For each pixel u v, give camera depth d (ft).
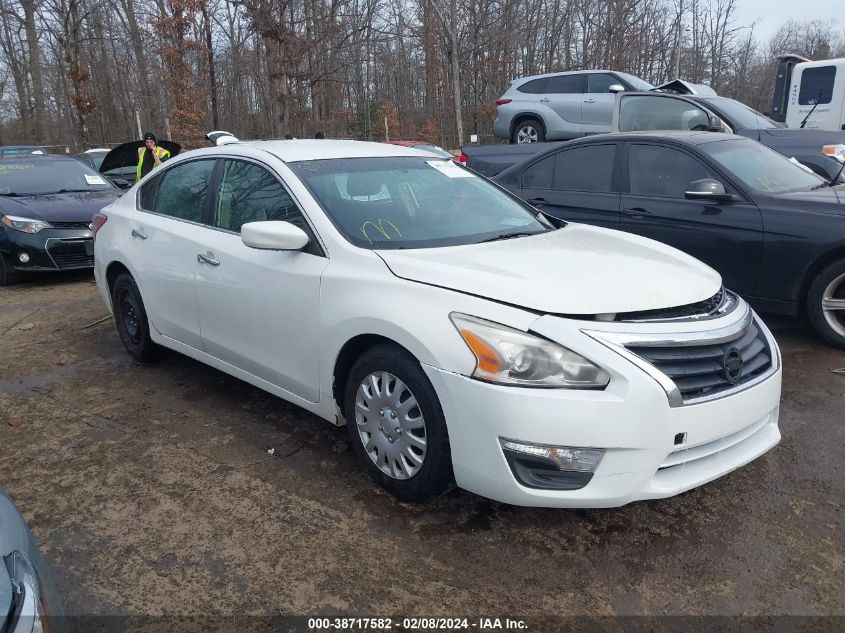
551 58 119.96
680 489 9.27
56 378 16.52
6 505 6.97
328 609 8.62
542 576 9.18
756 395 9.93
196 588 9.01
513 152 28.89
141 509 10.80
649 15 128.26
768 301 17.37
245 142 15.37
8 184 30.35
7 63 135.23
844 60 43.88
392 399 10.44
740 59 140.77
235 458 12.38
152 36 96.68
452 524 10.28
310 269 11.61
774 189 18.15
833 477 11.42
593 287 9.75
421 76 123.85
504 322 9.25
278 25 73.00
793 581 9.00
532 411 8.85
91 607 8.68
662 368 9.16
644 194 19.36
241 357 13.37
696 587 8.93
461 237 12.14
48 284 27.81
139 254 15.83
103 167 36.78
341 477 11.64
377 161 13.80
